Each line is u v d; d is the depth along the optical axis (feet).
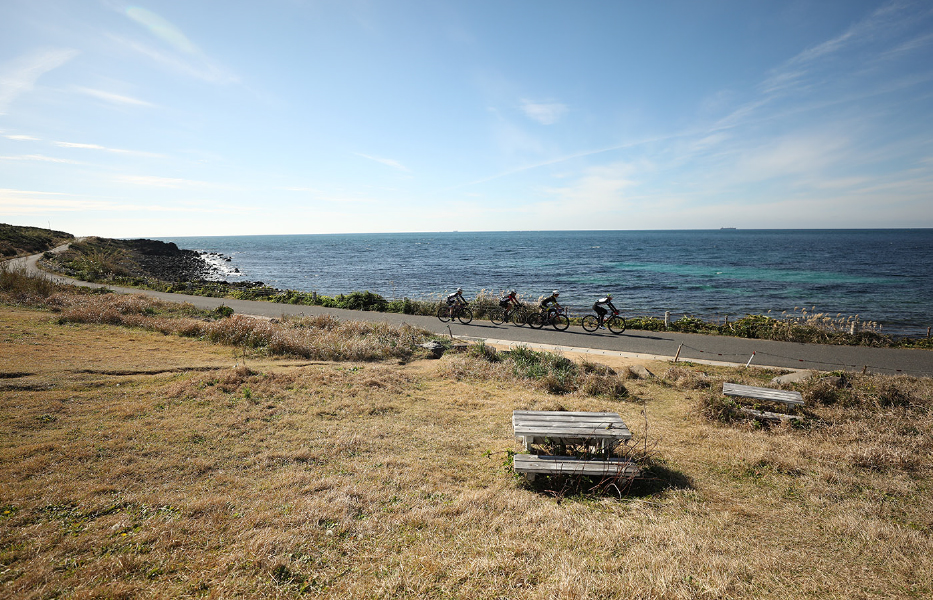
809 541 14.34
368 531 14.32
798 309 105.70
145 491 16.33
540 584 11.75
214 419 24.08
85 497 15.49
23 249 179.83
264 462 19.52
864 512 16.29
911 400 29.50
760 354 48.03
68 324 47.44
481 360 41.98
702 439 24.44
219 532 13.91
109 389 27.81
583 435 19.97
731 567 12.55
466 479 19.10
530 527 14.84
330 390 30.63
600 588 11.53
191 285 102.17
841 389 31.12
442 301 75.00
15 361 31.14
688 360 45.29
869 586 11.93
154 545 13.01
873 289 142.51
